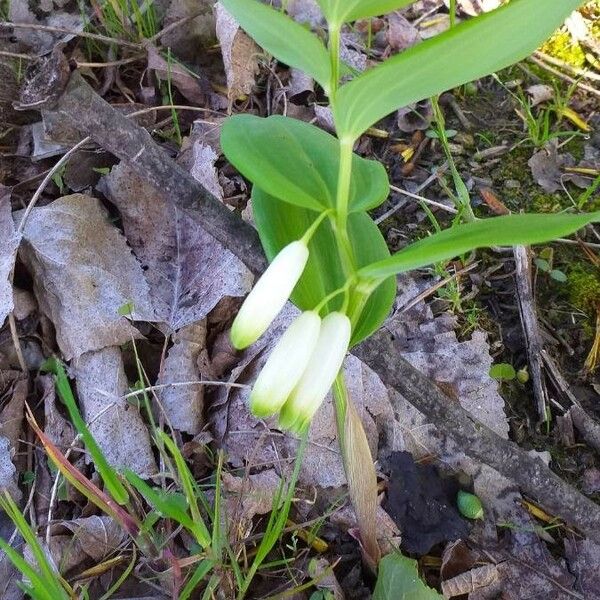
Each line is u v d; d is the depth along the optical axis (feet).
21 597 0.53
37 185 0.75
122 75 0.87
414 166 0.87
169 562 0.51
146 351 0.68
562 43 1.01
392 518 0.61
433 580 0.60
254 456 0.61
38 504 0.59
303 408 0.37
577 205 0.83
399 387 0.51
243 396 0.65
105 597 0.49
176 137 0.82
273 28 0.35
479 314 0.76
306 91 0.88
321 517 0.57
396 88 0.33
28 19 0.88
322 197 0.43
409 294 0.76
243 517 0.57
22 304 0.68
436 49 0.30
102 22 0.86
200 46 0.91
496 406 0.69
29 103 0.44
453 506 0.63
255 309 0.35
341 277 0.46
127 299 0.68
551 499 0.57
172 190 0.50
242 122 0.44
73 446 0.60
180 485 0.57
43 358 0.67
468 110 0.93
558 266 0.80
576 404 0.69
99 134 0.46
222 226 0.51
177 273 0.72
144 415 0.65
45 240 0.68
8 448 0.60
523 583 0.60
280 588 0.56
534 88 0.95
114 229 0.71
